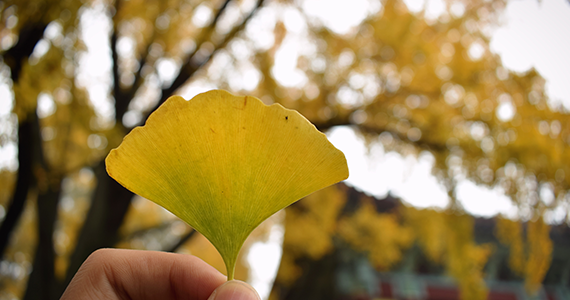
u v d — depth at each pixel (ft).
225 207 0.44
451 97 3.79
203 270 0.76
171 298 0.75
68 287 0.69
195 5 3.89
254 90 4.08
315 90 4.14
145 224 5.05
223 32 3.94
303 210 4.54
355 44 3.89
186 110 0.41
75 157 3.34
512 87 3.58
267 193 0.43
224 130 0.42
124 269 0.72
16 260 4.98
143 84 3.80
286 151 0.42
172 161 0.43
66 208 5.93
